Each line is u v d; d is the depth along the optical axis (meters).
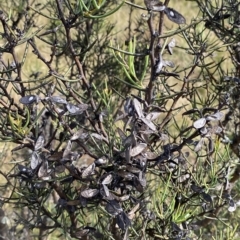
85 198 0.97
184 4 2.07
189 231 1.06
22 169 1.02
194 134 0.98
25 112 1.03
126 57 1.26
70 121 1.07
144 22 1.47
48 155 0.97
